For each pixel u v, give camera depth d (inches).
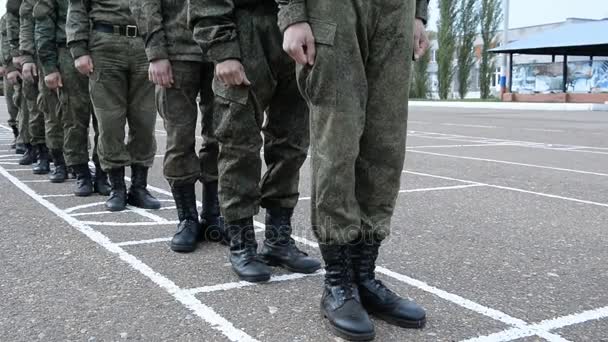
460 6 1801.2
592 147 473.1
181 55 160.2
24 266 153.4
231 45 130.0
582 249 174.4
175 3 160.1
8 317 122.0
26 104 338.3
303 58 107.7
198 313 123.9
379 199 118.4
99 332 115.1
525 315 125.3
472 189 273.3
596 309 129.1
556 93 1401.3
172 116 163.9
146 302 129.7
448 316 124.1
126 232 187.6
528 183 292.2
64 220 203.2
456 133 616.4
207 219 175.3
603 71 1337.4
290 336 113.2
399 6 112.0
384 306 119.0
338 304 113.8
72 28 208.8
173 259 159.6
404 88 114.8
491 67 1845.5
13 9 318.3
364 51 111.4
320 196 111.4
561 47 1352.1
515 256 166.6
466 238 184.9
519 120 835.4
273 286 139.6
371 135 115.3
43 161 309.9
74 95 240.4
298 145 146.4
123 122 219.0
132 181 228.2
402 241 180.2
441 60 1804.9
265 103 139.5
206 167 173.6
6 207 223.5
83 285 140.0
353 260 121.5
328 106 108.7
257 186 143.3
